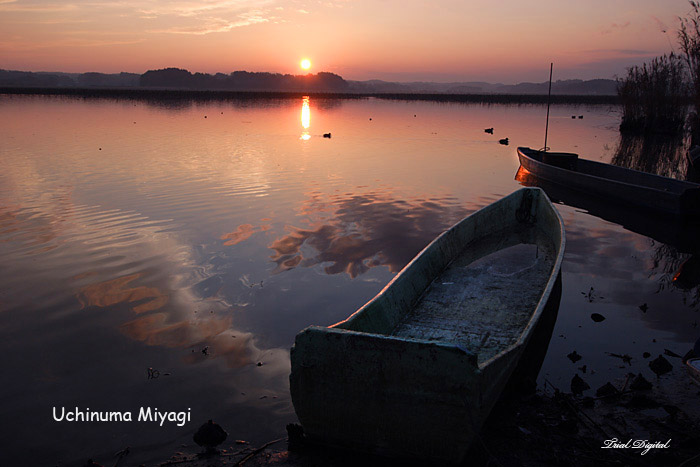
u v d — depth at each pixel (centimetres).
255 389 473
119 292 680
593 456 374
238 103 6588
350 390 362
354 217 1070
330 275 749
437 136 2788
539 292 649
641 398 442
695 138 2067
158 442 401
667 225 1116
